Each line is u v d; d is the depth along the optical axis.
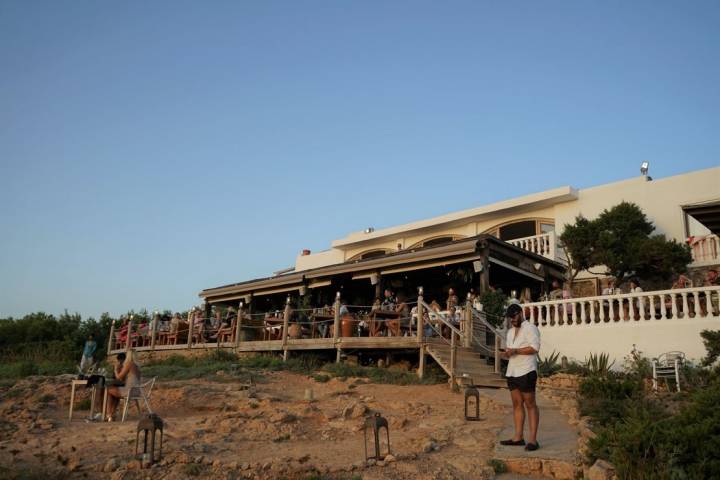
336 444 8.77
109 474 7.10
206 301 29.42
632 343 15.16
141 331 24.62
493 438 8.59
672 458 6.32
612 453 6.80
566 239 19.97
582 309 16.36
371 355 17.97
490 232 26.02
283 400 12.48
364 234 30.47
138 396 11.25
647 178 22.08
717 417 6.82
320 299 25.81
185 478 6.83
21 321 32.88
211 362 18.64
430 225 27.45
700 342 14.17
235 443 8.73
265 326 19.83
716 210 11.81
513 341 8.06
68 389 14.03
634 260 18.84
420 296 15.45
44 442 8.89
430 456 7.83
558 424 9.60
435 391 13.43
